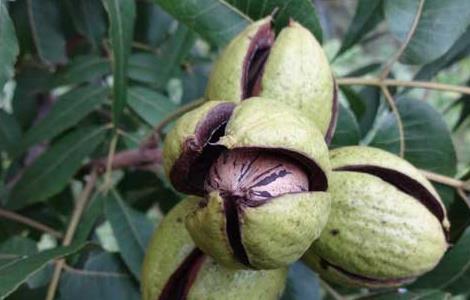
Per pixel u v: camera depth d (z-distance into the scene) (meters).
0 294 0.17
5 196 0.27
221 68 0.20
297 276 0.24
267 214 0.16
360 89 0.28
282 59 0.19
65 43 0.27
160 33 0.30
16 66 0.27
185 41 0.27
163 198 0.31
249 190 0.16
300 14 0.22
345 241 0.18
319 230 0.17
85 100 0.26
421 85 0.23
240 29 0.23
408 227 0.18
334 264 0.19
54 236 0.25
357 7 0.24
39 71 0.27
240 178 0.16
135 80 0.28
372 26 0.25
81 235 0.23
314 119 0.20
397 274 0.18
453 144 0.23
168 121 0.23
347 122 0.23
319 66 0.20
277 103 0.17
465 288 0.21
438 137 0.23
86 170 0.26
